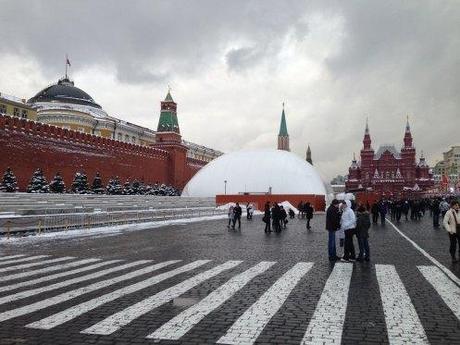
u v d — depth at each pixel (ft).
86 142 188.65
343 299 26.00
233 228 88.69
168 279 32.37
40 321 21.25
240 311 23.20
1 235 66.54
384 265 39.58
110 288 29.14
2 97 212.23
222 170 245.24
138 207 134.10
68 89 285.84
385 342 18.35
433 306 24.43
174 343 18.13
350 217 42.34
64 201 127.03
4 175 132.67
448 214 42.55
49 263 40.55
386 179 400.67
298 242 61.00
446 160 589.32
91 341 18.35
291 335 19.17
